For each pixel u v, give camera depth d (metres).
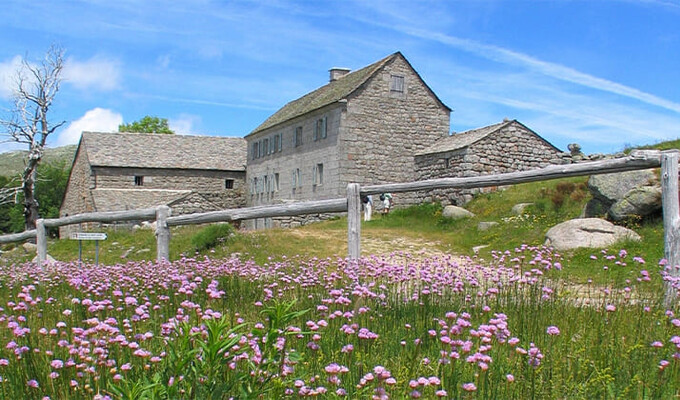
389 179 37.62
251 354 4.38
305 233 21.81
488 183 10.12
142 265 11.29
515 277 8.66
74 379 4.67
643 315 6.52
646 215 16.89
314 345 4.97
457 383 4.68
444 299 7.52
